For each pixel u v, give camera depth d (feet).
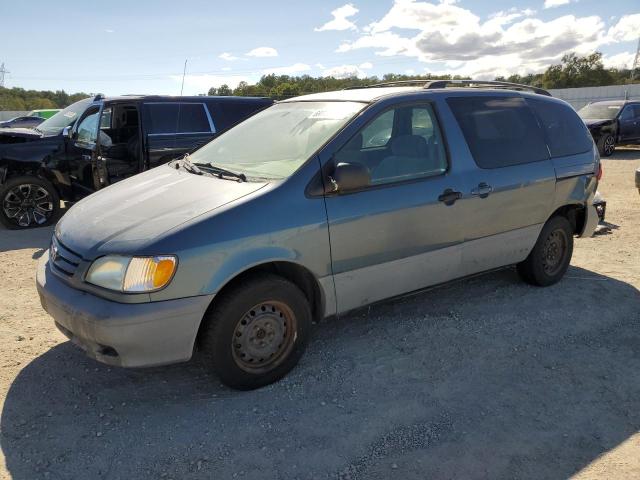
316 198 11.27
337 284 11.81
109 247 9.86
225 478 8.72
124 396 10.97
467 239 13.97
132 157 25.75
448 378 11.73
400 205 12.37
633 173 43.75
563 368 12.21
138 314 9.52
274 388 11.25
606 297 16.30
